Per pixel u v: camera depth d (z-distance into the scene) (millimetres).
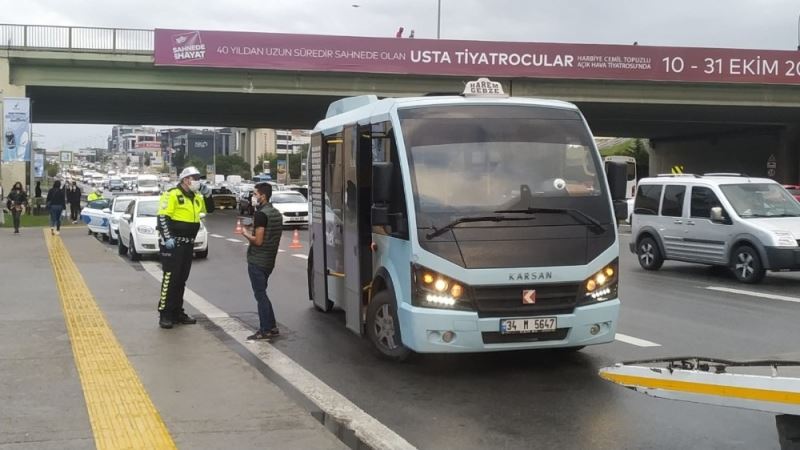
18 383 6625
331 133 9438
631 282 14273
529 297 6855
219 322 10141
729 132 52969
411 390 6809
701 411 6141
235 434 5332
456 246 6844
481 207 7027
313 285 10859
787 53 36969
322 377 7277
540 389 6812
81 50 34344
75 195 36688
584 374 7312
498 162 7277
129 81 35125
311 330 9531
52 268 15969
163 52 34344
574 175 7387
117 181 83250
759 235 13531
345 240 8734
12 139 32938
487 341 6832
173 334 8828
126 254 20859
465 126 7395
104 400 6133
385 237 7648
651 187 16281
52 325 9328
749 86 37531
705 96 37625
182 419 5660
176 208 9234
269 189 9109
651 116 42969
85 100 40281
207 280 14812
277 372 7461
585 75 36375
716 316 10523
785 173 47531
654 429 5711
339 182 9047
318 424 5574
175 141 194375
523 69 36156
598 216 7238
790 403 4195
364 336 8648
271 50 34906
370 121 8078
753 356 7957
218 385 6605
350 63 35312
